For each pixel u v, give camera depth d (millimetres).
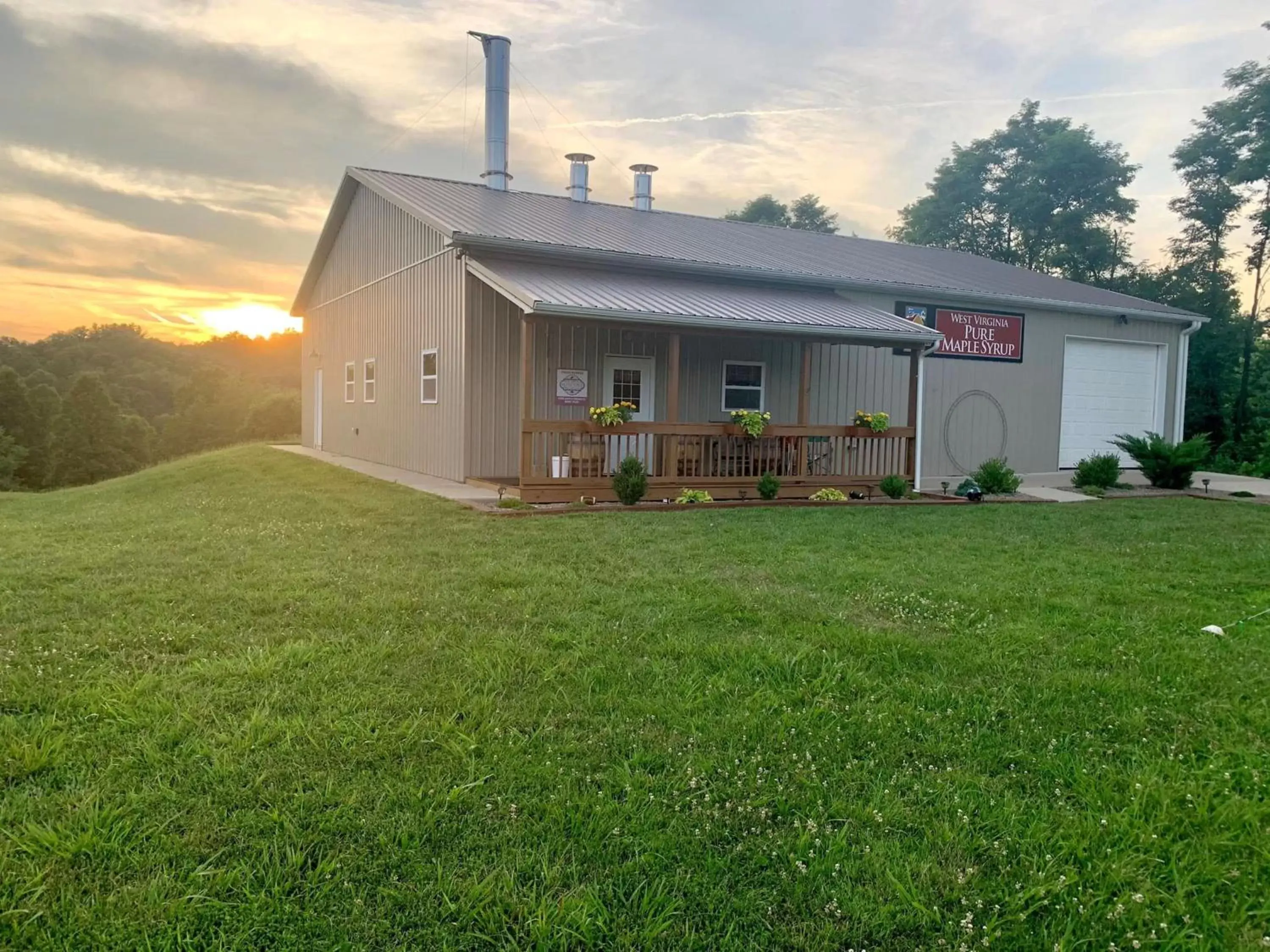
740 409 13375
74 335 76250
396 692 3666
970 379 15164
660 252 12750
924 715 3621
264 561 6363
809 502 11086
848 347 14234
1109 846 2672
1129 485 14453
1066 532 8812
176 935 2143
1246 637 4898
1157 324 16969
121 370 70062
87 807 2672
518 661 4098
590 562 6508
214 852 2480
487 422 11984
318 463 15344
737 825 2727
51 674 3803
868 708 3668
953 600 5551
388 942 2150
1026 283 16891
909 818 2803
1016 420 15688
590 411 11523
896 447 12641
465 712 3477
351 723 3324
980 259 19875
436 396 13055
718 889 2406
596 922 2234
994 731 3510
